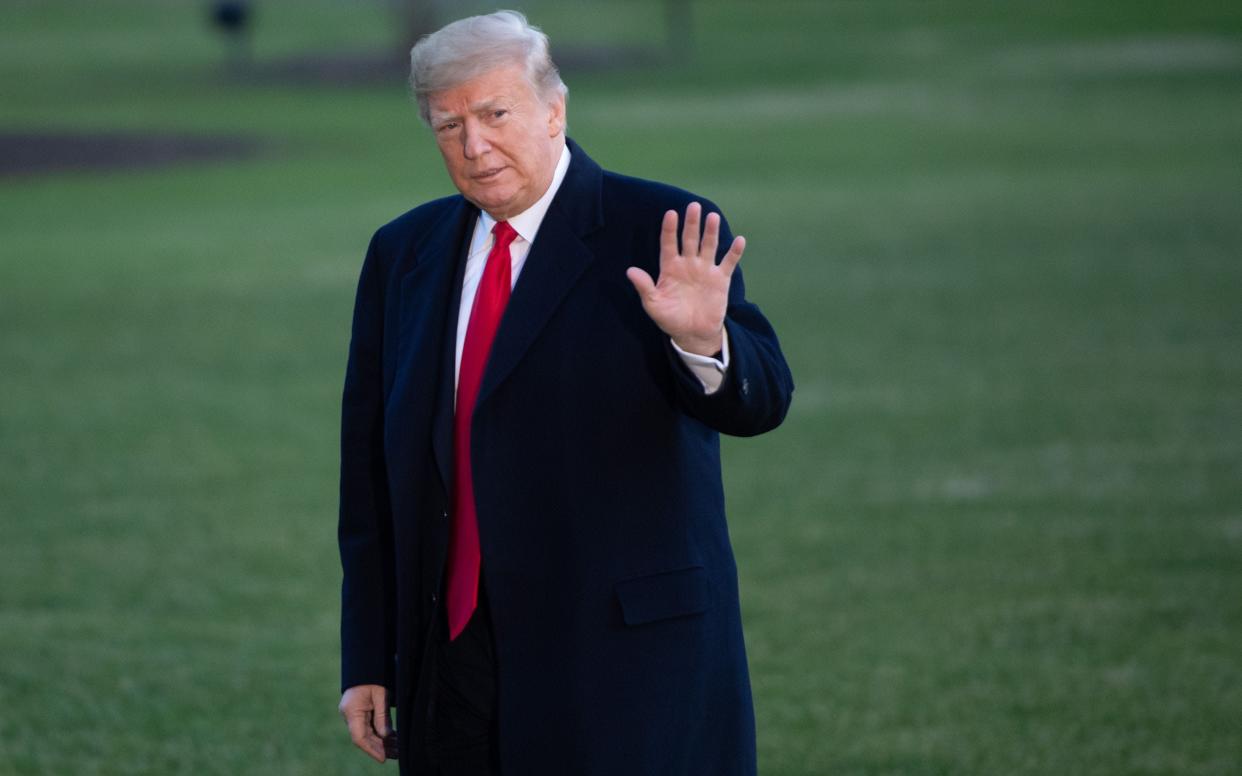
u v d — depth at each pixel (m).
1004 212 38.75
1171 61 81.31
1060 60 85.69
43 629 13.41
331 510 17.20
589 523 6.18
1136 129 56.25
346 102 77.38
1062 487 17.02
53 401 22.66
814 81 80.88
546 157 6.29
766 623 13.20
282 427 20.97
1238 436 18.86
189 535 16.28
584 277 6.30
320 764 10.60
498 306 6.40
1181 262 30.97
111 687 12.02
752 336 6.16
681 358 5.89
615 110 70.19
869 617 13.27
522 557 6.23
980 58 89.12
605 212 6.40
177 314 29.02
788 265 32.44
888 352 24.22
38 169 53.47
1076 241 34.00
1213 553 14.64
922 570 14.47
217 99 79.75
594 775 6.16
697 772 6.33
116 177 51.38
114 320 28.59
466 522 6.39
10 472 18.92
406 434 6.43
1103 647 12.37
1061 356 23.52
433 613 6.43
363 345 6.96
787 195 43.62
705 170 49.50
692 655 6.25
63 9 141.25
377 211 42.25
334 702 11.75
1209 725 10.79
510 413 6.22
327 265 33.97
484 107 6.09
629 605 6.15
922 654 12.37
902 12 123.75
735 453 18.94
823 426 20.05
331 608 14.05
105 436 20.59
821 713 11.20
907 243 34.75
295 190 47.31
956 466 18.02
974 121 61.31
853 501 16.80
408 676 6.57
